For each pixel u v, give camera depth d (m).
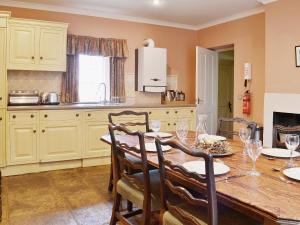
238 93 5.16
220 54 7.03
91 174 3.93
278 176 1.62
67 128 4.12
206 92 5.74
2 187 3.38
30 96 4.14
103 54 4.97
